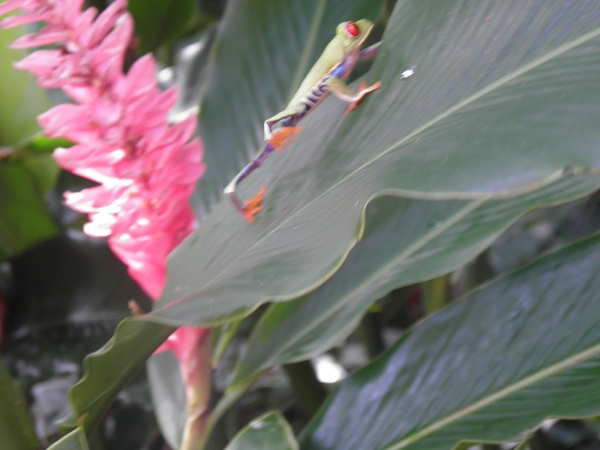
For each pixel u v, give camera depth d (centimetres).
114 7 52
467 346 56
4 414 49
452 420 55
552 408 53
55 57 52
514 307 56
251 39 66
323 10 65
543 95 43
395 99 49
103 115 51
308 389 65
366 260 60
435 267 57
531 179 41
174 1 67
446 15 49
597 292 55
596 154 41
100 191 54
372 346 73
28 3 51
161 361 64
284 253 46
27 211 71
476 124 43
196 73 87
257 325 60
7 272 71
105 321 69
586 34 44
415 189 42
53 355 67
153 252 55
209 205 65
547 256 56
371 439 56
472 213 58
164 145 53
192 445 59
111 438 78
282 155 54
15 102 66
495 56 45
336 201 46
